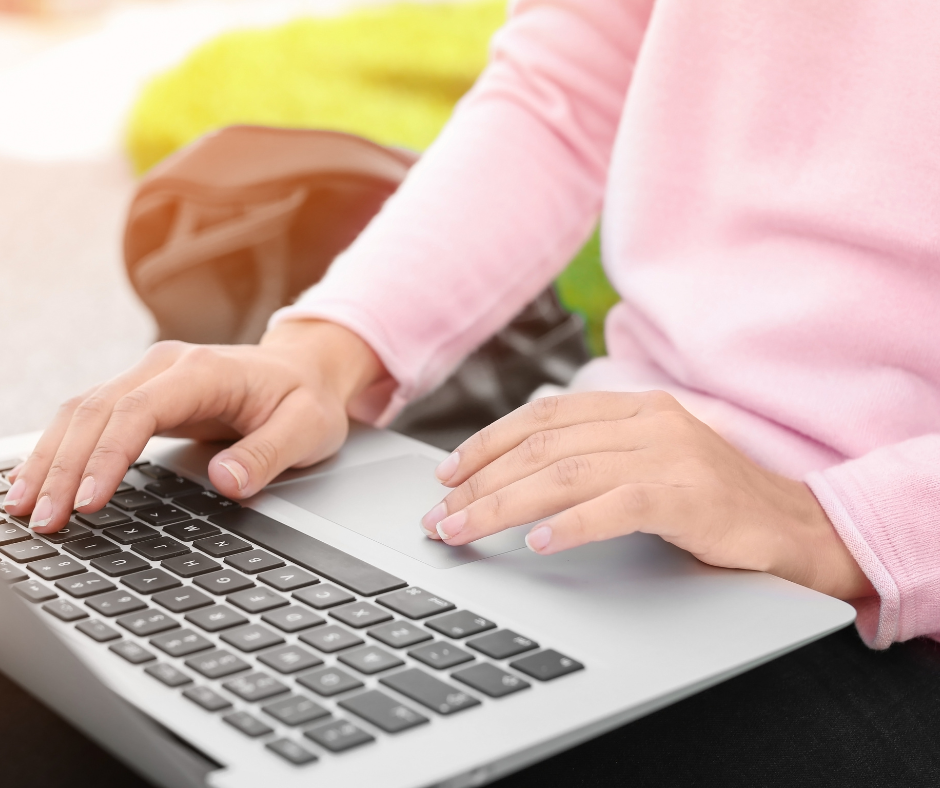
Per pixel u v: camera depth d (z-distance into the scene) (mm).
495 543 574
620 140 822
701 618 494
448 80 3420
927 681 580
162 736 375
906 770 497
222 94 3473
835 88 712
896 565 575
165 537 557
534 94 925
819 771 491
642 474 565
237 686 404
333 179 1007
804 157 729
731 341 731
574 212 924
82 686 409
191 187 1020
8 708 407
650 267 805
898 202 667
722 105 765
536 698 414
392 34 3900
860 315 685
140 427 608
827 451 703
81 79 3926
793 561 569
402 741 378
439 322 833
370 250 840
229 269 1027
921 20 667
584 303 1797
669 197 798
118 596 481
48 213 2621
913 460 616
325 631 456
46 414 1565
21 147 3182
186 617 462
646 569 549
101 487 574
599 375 837
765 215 739
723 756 496
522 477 586
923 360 679
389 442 748
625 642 466
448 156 898
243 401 679
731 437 721
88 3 5074
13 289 2109
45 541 547
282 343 763
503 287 878
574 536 524
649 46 793
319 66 3549
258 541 557
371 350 795
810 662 591
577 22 925
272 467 638
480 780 376
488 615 483
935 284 669
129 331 1927
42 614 465
